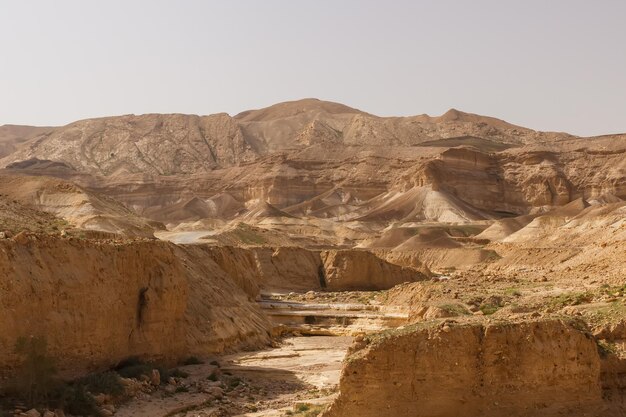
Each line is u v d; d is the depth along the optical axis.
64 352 39.72
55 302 39.59
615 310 37.88
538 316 33.16
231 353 55.50
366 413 29.58
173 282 48.38
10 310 36.59
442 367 29.86
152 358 46.34
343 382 29.77
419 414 29.62
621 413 30.62
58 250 40.97
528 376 30.20
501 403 30.00
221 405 40.38
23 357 36.34
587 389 30.58
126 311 44.94
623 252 79.00
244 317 61.88
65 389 37.19
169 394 41.97
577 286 63.69
